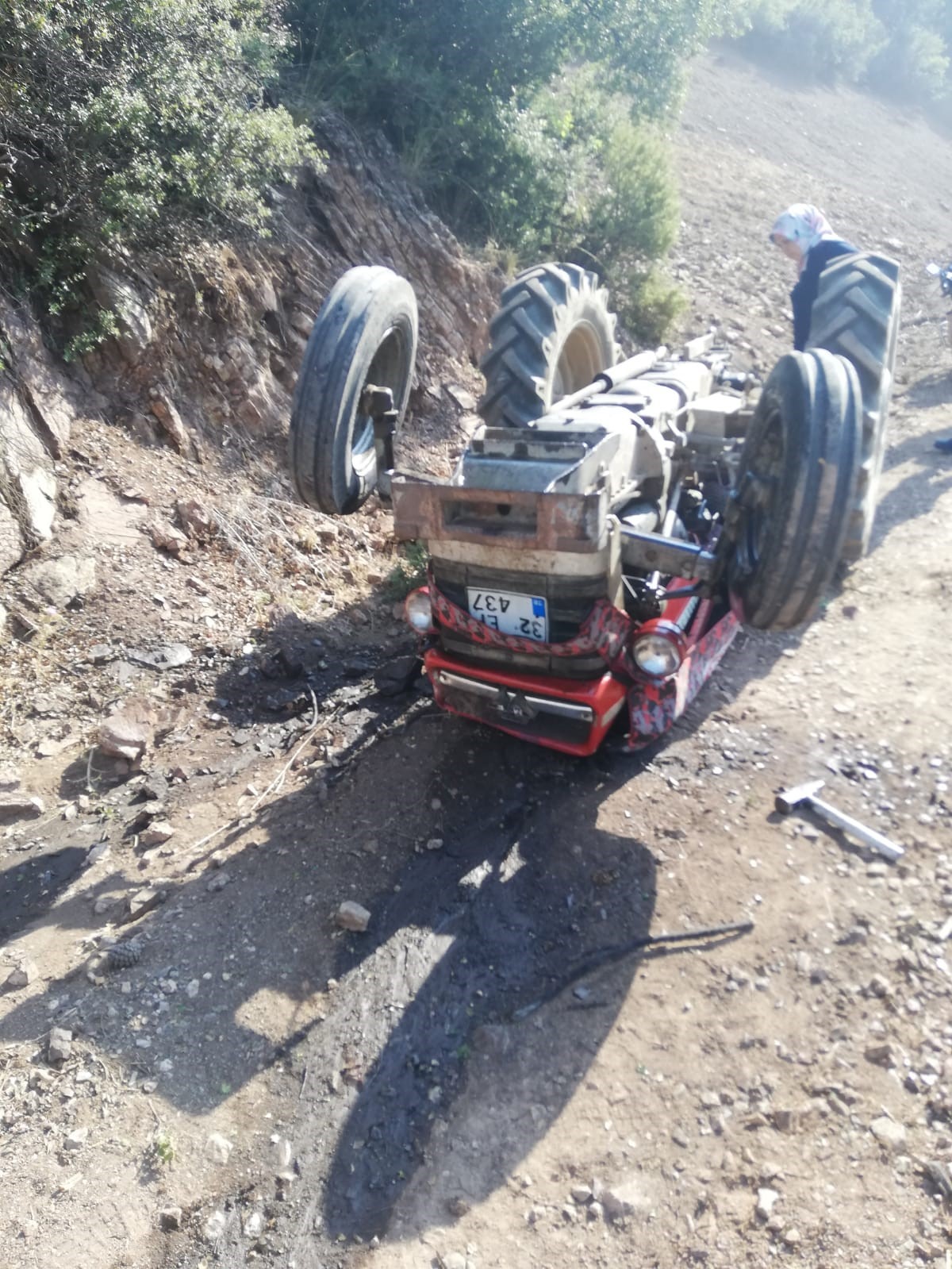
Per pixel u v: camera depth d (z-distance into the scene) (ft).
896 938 11.34
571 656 12.25
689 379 16.29
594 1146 9.30
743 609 11.31
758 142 56.80
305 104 26.25
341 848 12.79
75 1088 9.76
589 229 33.24
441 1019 10.55
